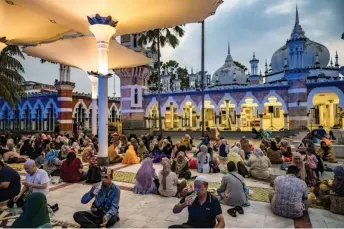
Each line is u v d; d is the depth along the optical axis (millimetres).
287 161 9508
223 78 33469
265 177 7371
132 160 10047
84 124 26203
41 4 8445
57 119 24188
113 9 8719
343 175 4914
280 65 29250
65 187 6578
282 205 4672
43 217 3057
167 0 8383
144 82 28594
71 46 13102
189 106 31047
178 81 37938
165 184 5820
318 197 5484
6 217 4449
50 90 30188
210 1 8703
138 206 5211
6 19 10445
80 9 8680
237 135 22859
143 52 25141
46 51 13625
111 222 4066
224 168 8852
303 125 20812
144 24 10781
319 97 26031
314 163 7520
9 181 4945
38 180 4664
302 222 4457
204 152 8438
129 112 26156
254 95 23469
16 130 24906
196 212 3336
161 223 4375
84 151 10391
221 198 5391
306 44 27047
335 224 4383
